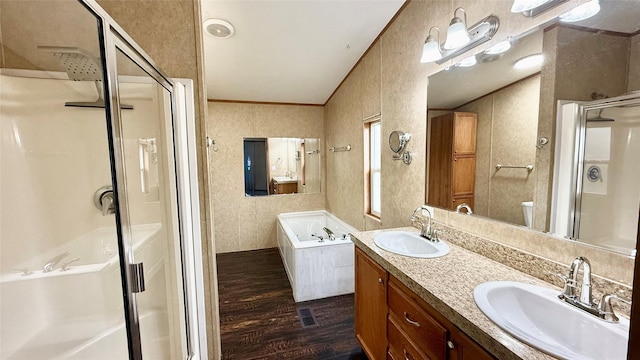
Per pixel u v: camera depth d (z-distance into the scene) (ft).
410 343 3.99
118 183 4.00
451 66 5.39
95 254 4.21
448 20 5.32
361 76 9.34
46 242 4.06
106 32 3.49
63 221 4.16
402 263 4.43
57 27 3.55
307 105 13.92
